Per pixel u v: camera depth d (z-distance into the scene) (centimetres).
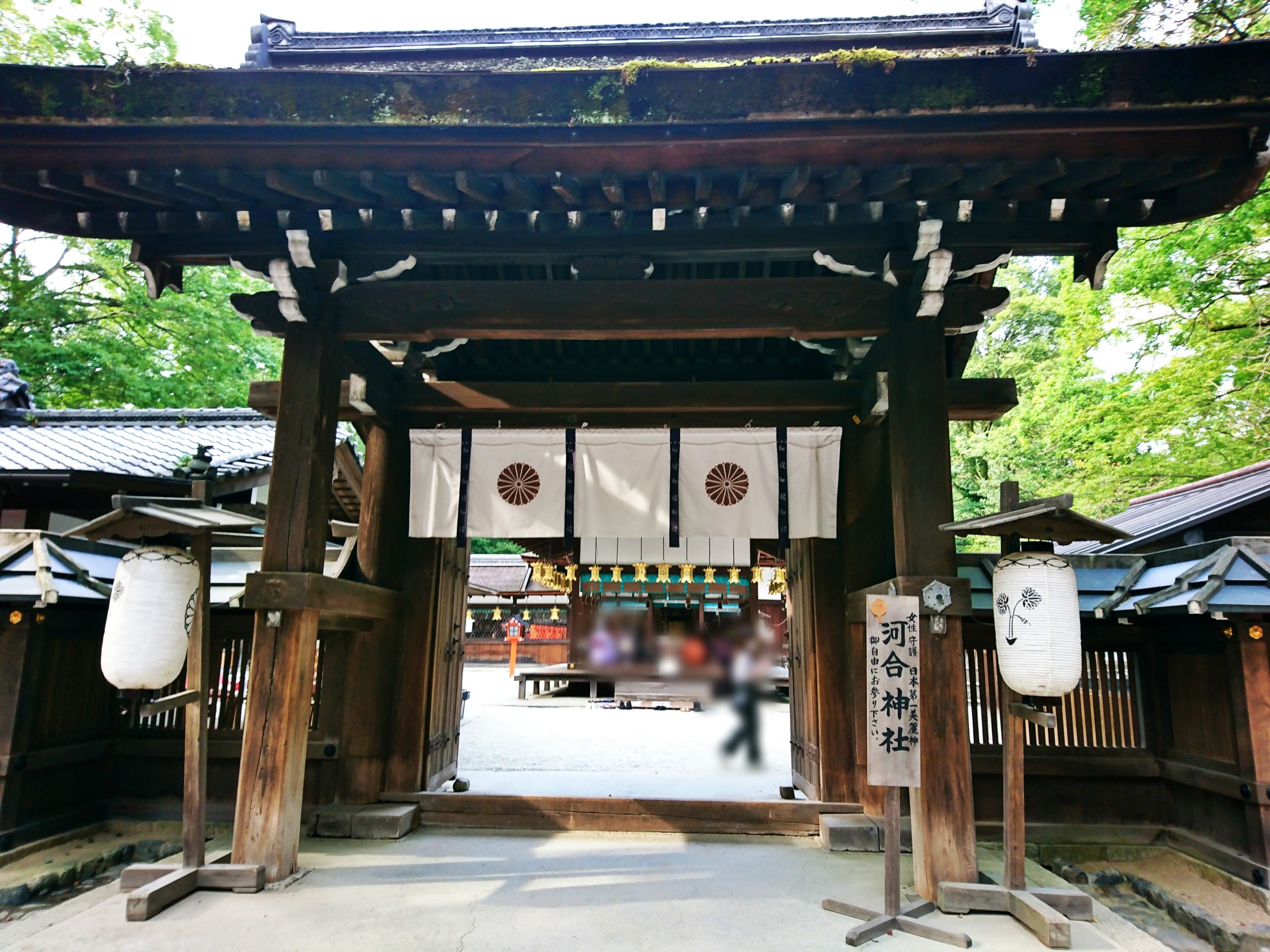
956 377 595
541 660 2734
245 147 380
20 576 519
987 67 344
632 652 1788
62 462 891
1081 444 1224
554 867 466
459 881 438
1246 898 459
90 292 1614
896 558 448
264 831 422
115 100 364
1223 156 369
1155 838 548
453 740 662
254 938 353
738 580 1526
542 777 699
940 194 406
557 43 542
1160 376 1044
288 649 433
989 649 568
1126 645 571
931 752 407
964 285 472
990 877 405
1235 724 478
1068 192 403
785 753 966
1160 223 421
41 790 530
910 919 375
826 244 451
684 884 437
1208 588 463
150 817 583
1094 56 337
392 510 610
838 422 606
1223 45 331
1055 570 388
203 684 427
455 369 678
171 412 1170
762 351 656
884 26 534
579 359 675
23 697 512
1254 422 1053
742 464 575
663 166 385
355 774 566
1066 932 347
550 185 404
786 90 355
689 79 356
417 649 597
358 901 401
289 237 435
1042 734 563
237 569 632
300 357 466
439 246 462
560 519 578
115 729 596
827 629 583
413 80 359
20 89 363
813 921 382
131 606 396
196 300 1645
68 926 362
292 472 449
